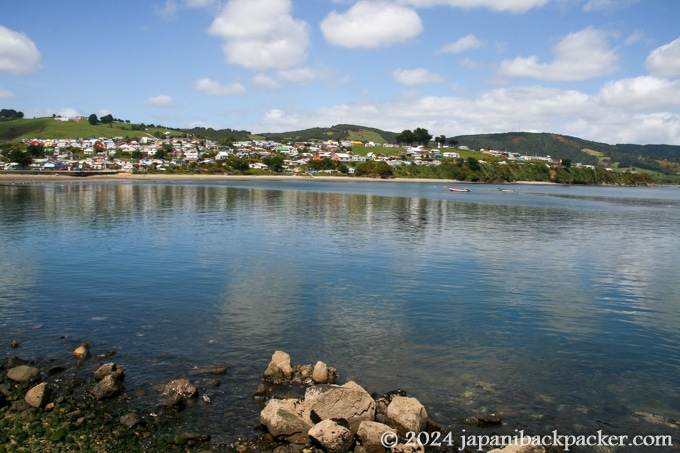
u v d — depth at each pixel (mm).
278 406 12234
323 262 32562
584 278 29828
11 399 13164
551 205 99688
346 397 12211
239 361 16047
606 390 14859
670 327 20859
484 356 17141
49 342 17344
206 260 32375
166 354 16469
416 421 12031
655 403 14180
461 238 45719
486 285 27219
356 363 16219
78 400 13227
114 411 12734
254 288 25375
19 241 38594
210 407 13062
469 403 13797
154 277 27297
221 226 50500
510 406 13711
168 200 84125
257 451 11234
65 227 47156
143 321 19797
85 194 94688
